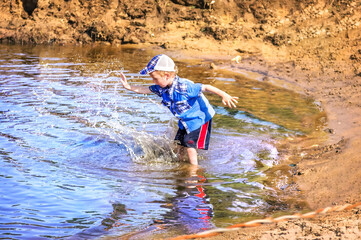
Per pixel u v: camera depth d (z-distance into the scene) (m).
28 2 20.31
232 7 18.52
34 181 6.00
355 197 5.02
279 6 17.98
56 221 4.90
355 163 6.21
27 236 4.55
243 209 5.20
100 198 5.55
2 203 5.30
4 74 12.69
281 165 6.79
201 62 15.21
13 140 7.61
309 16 17.08
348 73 12.73
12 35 19.25
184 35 18.00
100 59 15.53
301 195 5.53
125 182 6.11
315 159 6.83
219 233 4.31
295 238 3.84
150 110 9.62
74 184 5.97
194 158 6.94
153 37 18.33
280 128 8.70
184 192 5.77
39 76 12.60
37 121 8.66
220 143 7.84
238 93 11.35
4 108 9.41
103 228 4.74
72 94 10.75
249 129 8.64
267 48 16.09
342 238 3.65
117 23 19.22
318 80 12.42
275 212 5.04
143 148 7.36
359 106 9.80
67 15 19.75
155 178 6.30
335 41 15.36
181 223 4.83
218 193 5.73
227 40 17.16
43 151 7.20
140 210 5.21
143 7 19.33
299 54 15.15
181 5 19.28
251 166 6.79
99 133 8.13
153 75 6.71
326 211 4.62
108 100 10.30
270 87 12.03
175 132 8.20
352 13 16.55
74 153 7.19
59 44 18.92
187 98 6.82
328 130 8.43
